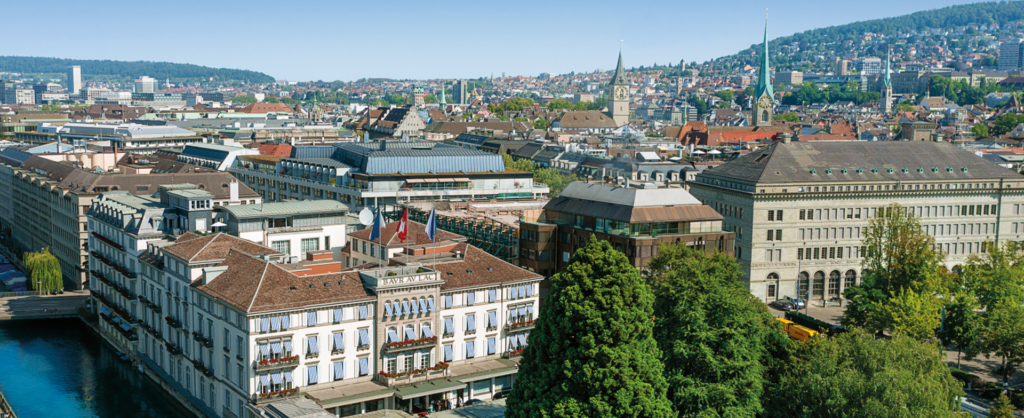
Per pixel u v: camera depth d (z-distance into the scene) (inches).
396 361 5418.3
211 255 5762.8
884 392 4340.6
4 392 6328.7
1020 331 5925.2
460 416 5152.6
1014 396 5723.4
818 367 4690.0
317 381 5182.1
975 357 6530.5
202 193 7032.5
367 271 5433.1
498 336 5856.3
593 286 4500.5
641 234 6712.6
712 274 5634.8
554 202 7381.9
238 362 5123.0
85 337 7716.5
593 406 4318.4
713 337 4859.7
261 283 5118.1
